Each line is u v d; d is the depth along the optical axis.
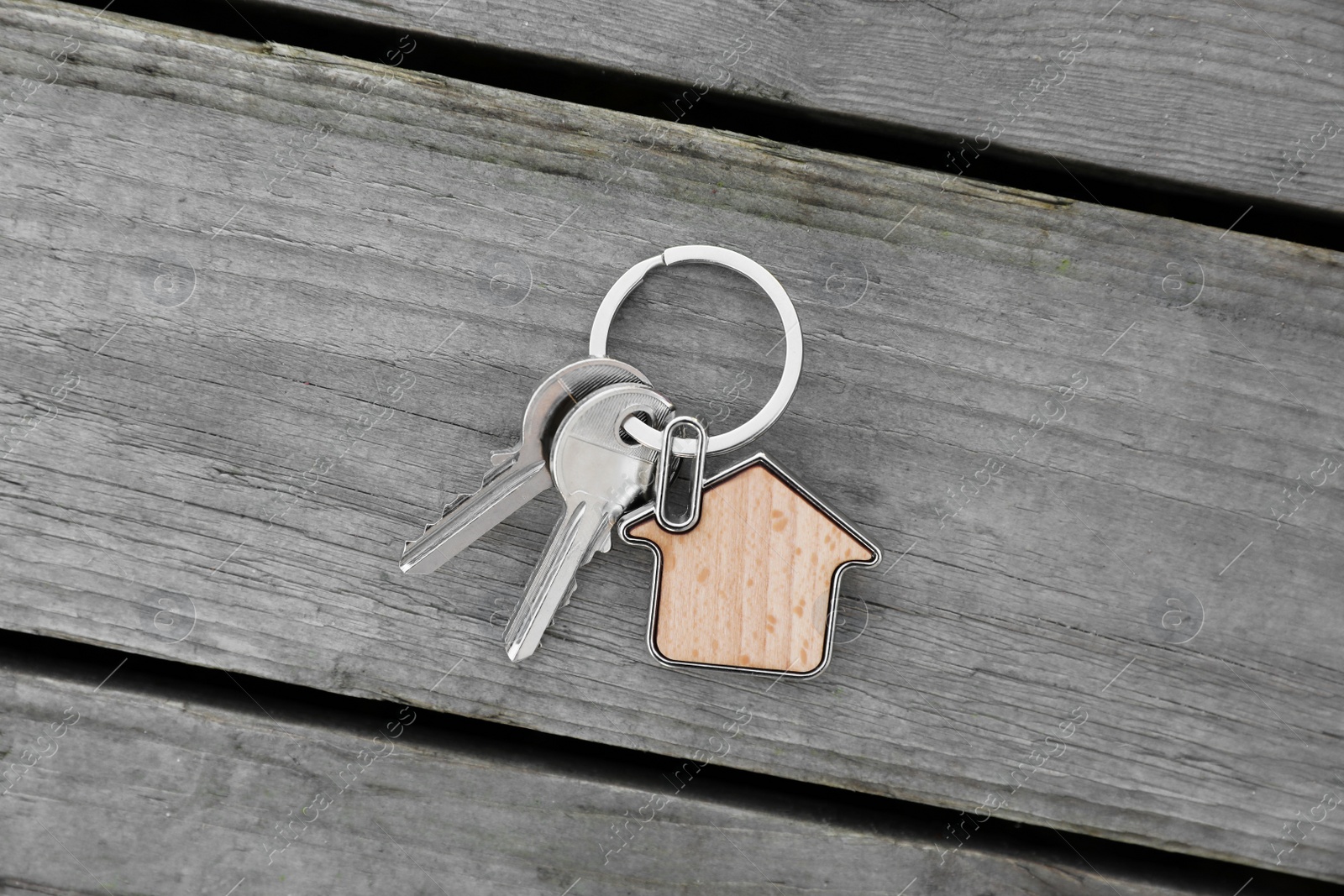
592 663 0.44
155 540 0.44
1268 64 0.44
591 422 0.42
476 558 0.44
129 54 0.43
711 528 0.43
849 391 0.44
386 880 0.44
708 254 0.43
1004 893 0.44
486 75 0.44
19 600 0.44
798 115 0.44
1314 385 0.44
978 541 0.44
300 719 0.44
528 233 0.43
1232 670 0.44
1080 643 0.44
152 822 0.44
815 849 0.44
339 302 0.44
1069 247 0.44
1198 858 0.45
